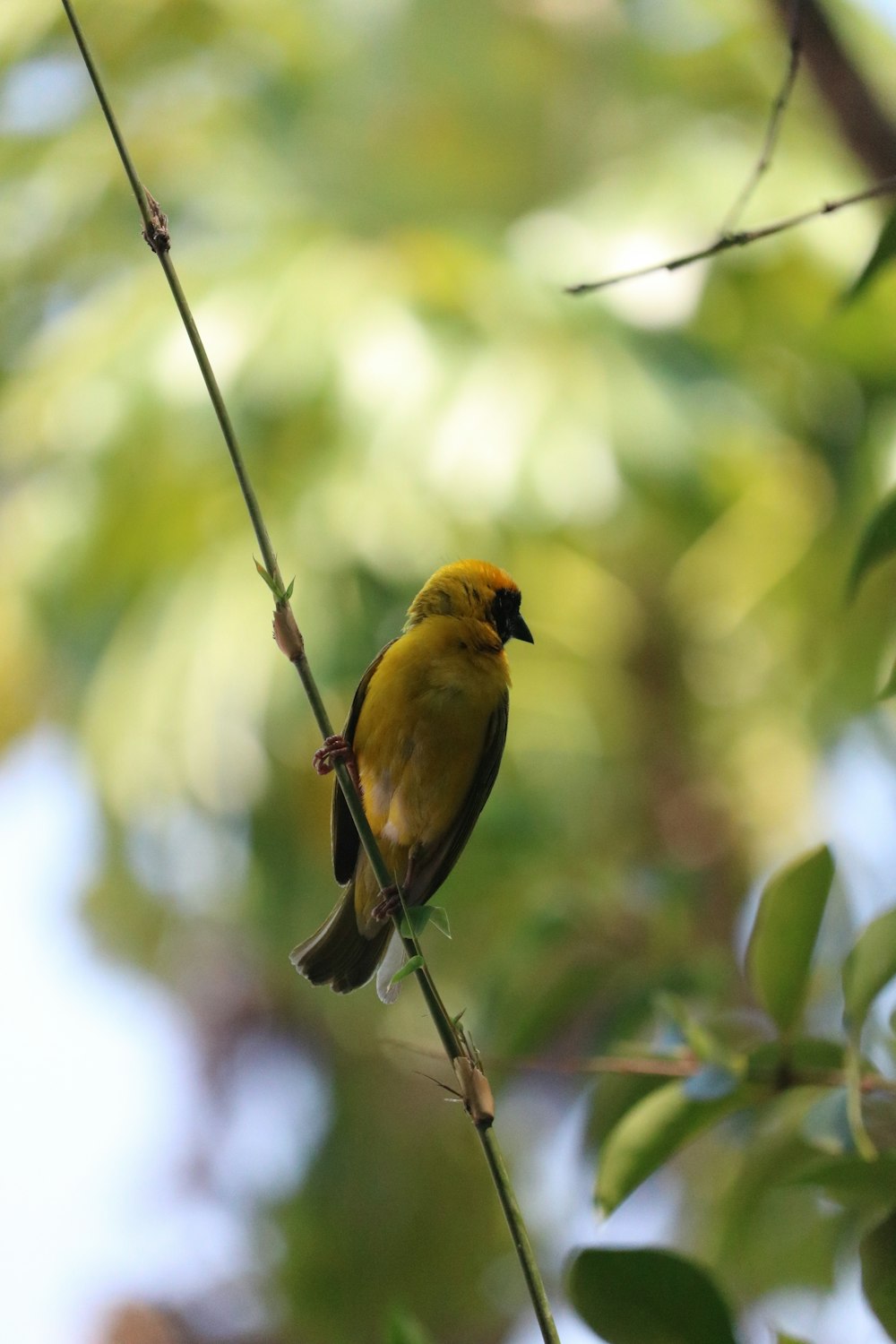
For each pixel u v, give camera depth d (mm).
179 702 11148
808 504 12305
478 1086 4211
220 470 11312
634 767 12008
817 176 13047
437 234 12320
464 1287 12984
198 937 13523
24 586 11789
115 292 12578
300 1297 13141
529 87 14586
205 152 13773
